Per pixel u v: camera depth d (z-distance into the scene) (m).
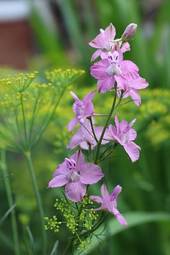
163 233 1.08
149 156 1.10
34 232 0.84
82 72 0.68
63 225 0.75
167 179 1.11
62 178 0.52
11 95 0.65
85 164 0.52
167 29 1.34
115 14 1.24
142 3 1.93
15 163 1.03
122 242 1.07
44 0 2.12
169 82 1.19
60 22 2.15
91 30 1.36
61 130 0.77
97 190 0.83
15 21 2.26
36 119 0.74
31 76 0.62
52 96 0.72
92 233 0.56
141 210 1.10
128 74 0.52
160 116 0.84
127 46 0.53
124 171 1.06
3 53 2.27
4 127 0.72
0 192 0.89
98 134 0.54
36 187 0.64
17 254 0.69
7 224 0.89
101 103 0.87
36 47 2.26
